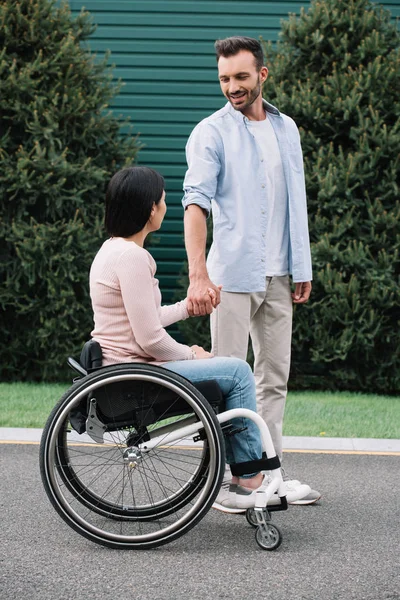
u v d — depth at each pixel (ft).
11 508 15.78
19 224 29.99
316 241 30.25
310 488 16.52
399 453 20.94
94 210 31.12
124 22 35.40
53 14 31.65
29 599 11.45
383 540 14.20
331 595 11.69
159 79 35.53
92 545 13.76
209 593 11.71
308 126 30.91
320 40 30.32
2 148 30.48
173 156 35.58
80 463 18.53
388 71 30.35
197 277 15.20
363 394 30.60
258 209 16.02
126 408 13.58
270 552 13.51
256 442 13.99
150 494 14.94
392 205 30.35
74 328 30.50
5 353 31.19
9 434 22.13
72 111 30.60
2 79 30.42
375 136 29.94
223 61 15.66
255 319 16.75
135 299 13.43
